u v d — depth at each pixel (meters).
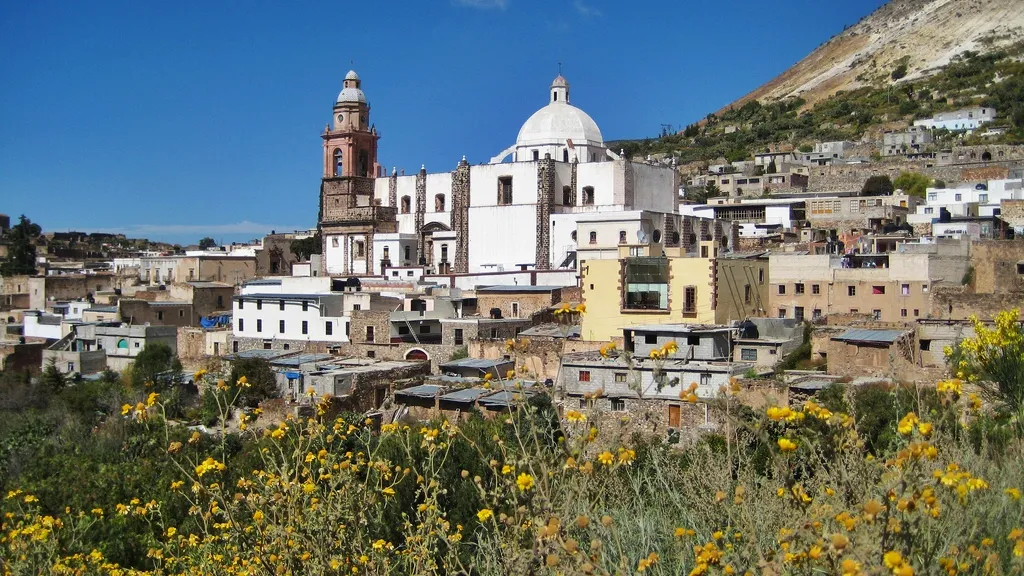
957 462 14.29
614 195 114.56
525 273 103.69
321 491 17.42
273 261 161.38
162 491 33.78
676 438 27.34
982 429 18.45
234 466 28.23
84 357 99.38
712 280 71.19
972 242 80.06
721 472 16.23
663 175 121.44
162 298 122.50
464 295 96.19
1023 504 13.53
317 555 15.44
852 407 15.47
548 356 69.56
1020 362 24.31
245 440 38.66
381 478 19.03
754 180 186.88
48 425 67.19
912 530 10.61
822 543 10.48
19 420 69.25
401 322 86.69
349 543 16.02
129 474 40.38
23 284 145.62
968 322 61.81
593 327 74.38
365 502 16.66
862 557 9.88
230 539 17.78
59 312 127.25
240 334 96.75
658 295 72.88
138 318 110.88
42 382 89.31
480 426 29.52
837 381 50.62
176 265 153.38
